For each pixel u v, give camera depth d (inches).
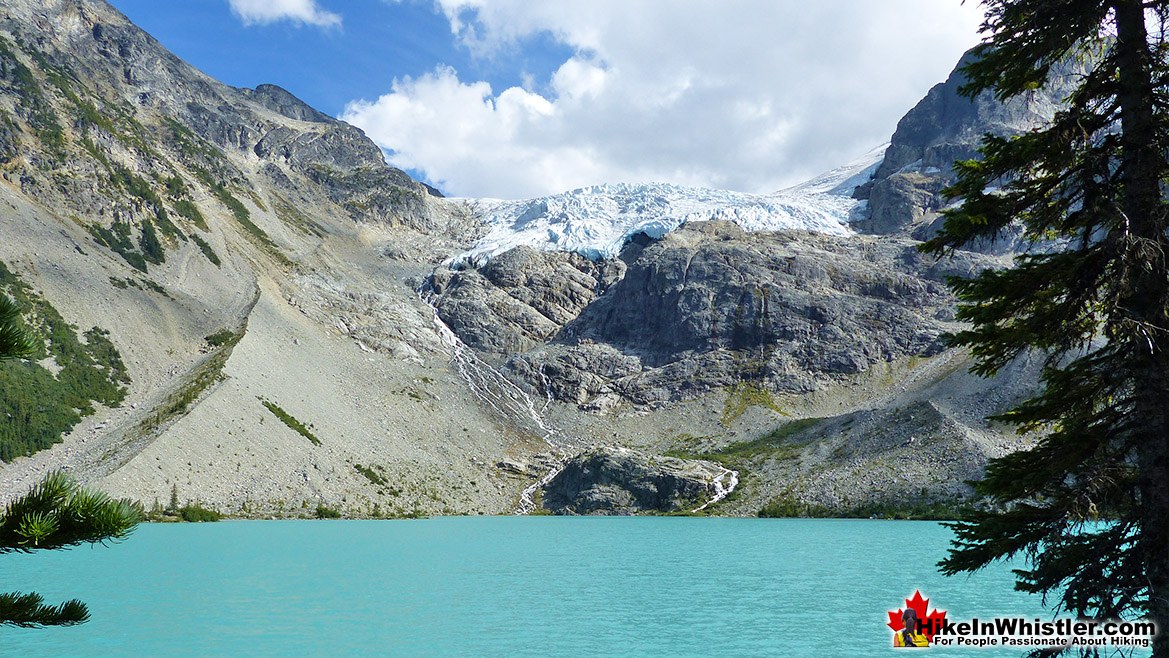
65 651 1478.8
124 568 2642.7
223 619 1776.6
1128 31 724.7
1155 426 673.0
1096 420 729.0
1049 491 733.3
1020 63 774.5
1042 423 764.6
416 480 5743.1
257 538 3666.3
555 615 1847.9
